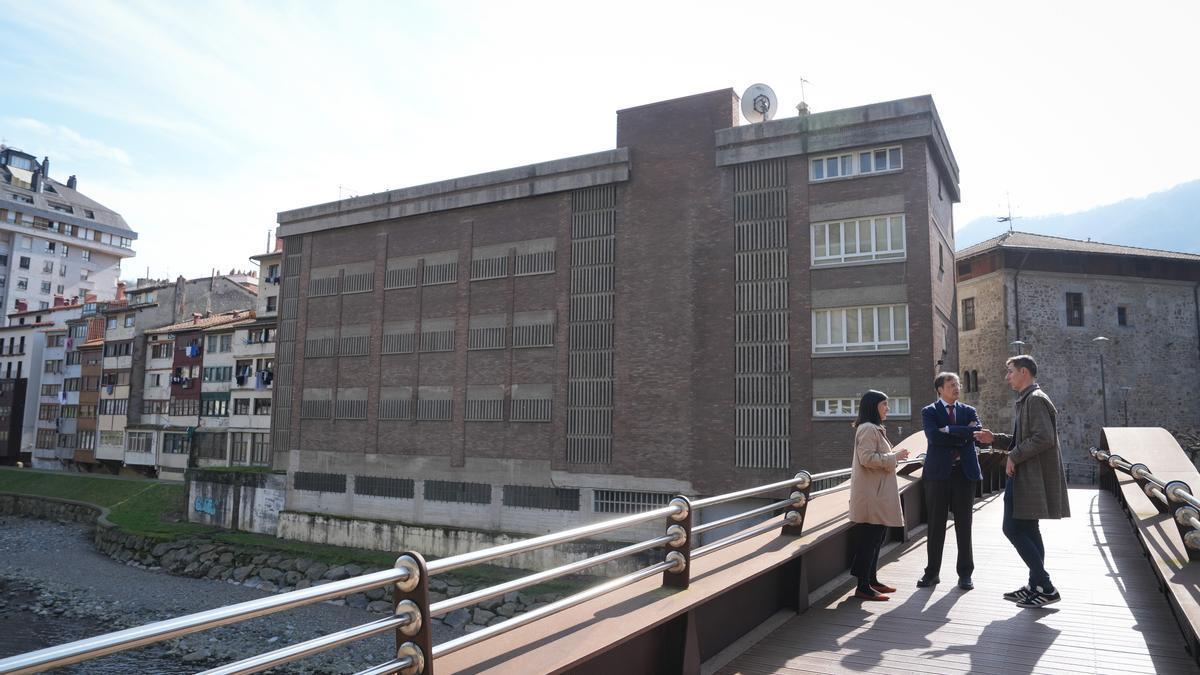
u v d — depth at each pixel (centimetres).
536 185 3881
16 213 9662
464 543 3853
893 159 3078
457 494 3975
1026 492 723
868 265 3067
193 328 6247
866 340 3044
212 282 7175
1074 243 4272
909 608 721
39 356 8006
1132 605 729
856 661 576
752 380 3244
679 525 564
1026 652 595
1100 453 1444
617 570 3428
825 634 643
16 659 230
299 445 4634
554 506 3675
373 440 4328
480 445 3931
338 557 4003
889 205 3050
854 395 3033
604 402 3588
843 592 782
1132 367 3975
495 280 4016
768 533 773
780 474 3139
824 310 3141
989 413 4012
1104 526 1228
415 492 4128
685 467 3334
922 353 2922
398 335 4341
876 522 741
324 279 4725
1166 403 3988
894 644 616
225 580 4031
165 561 4325
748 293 3303
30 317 8438
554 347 3766
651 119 3634
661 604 506
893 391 2962
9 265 9644
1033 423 723
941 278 3297
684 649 509
